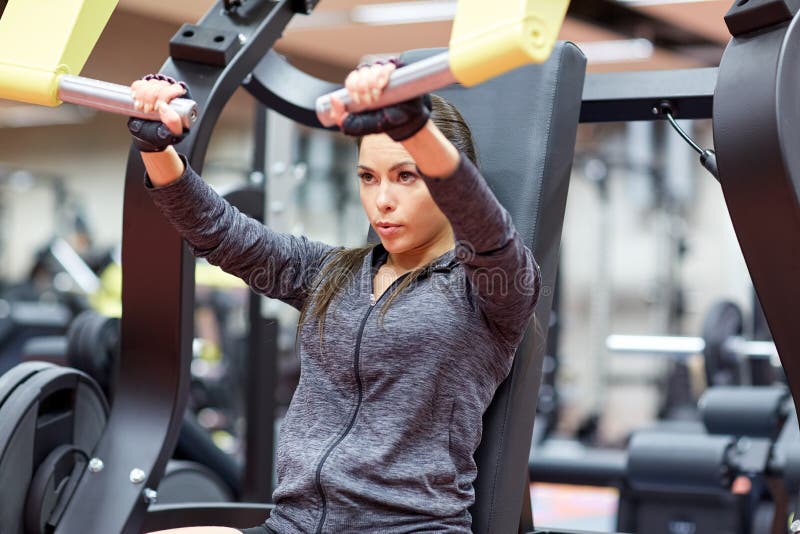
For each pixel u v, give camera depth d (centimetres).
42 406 202
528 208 170
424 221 150
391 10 682
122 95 140
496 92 180
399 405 145
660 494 361
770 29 149
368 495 141
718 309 437
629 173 873
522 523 191
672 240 788
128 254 190
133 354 195
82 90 142
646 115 204
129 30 687
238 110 857
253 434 310
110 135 907
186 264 189
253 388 312
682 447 324
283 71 236
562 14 116
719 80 150
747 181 146
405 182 149
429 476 143
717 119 149
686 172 804
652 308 879
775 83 144
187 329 192
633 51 726
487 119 178
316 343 154
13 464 185
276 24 199
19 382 195
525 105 176
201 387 646
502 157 174
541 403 550
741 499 350
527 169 172
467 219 132
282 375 633
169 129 138
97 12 150
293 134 317
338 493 142
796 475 290
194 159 182
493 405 162
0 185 921
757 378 446
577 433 769
